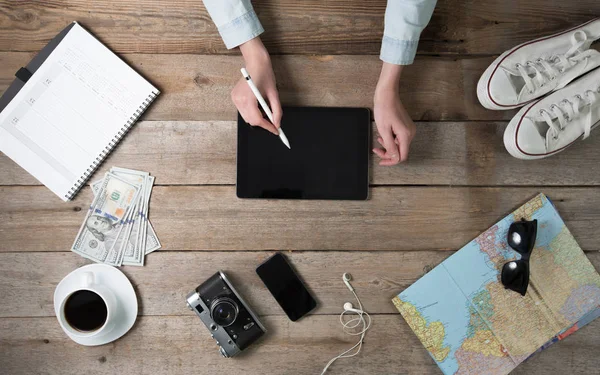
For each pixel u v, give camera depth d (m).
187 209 1.16
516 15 1.20
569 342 1.17
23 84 1.14
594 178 1.19
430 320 1.16
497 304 1.16
